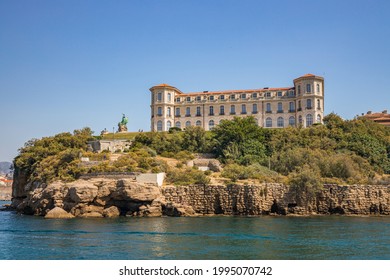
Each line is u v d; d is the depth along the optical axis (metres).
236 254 36.84
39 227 54.00
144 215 68.56
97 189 69.44
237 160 91.69
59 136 106.50
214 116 133.00
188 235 46.88
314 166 82.38
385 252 38.03
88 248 39.47
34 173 90.44
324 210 74.62
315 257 35.81
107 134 127.44
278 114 128.25
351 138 101.38
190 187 72.88
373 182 78.69
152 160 82.88
